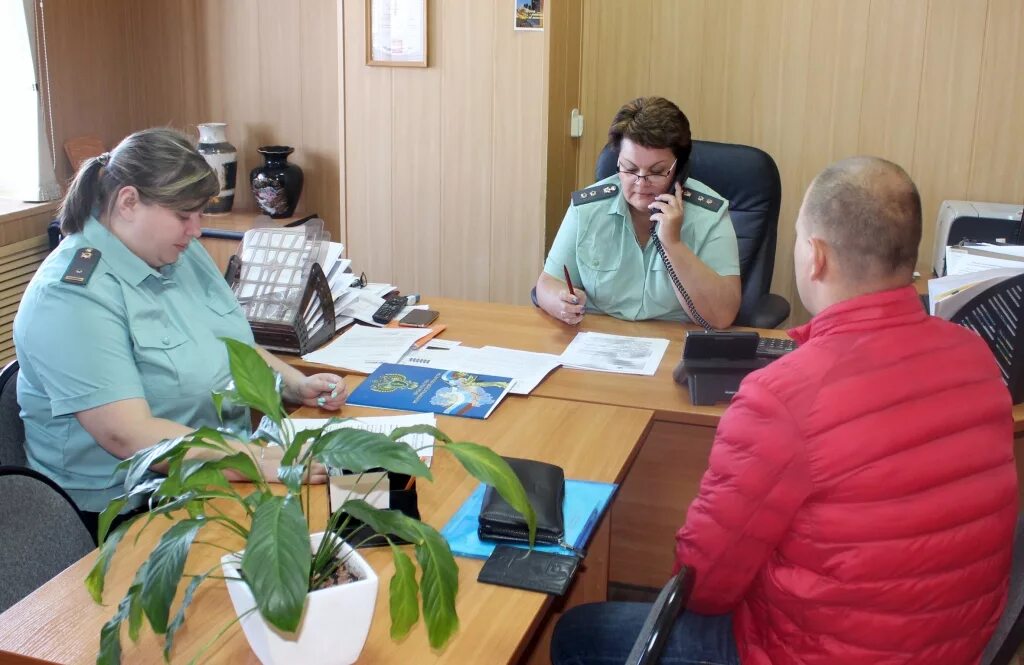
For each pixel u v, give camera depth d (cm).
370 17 372
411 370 233
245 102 436
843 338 140
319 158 434
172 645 131
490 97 368
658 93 391
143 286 200
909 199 141
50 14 389
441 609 119
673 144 251
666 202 257
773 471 137
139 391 190
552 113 367
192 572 152
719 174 300
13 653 134
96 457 199
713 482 145
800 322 401
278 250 252
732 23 377
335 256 270
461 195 381
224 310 220
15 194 386
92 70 414
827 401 135
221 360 210
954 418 136
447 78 371
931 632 137
